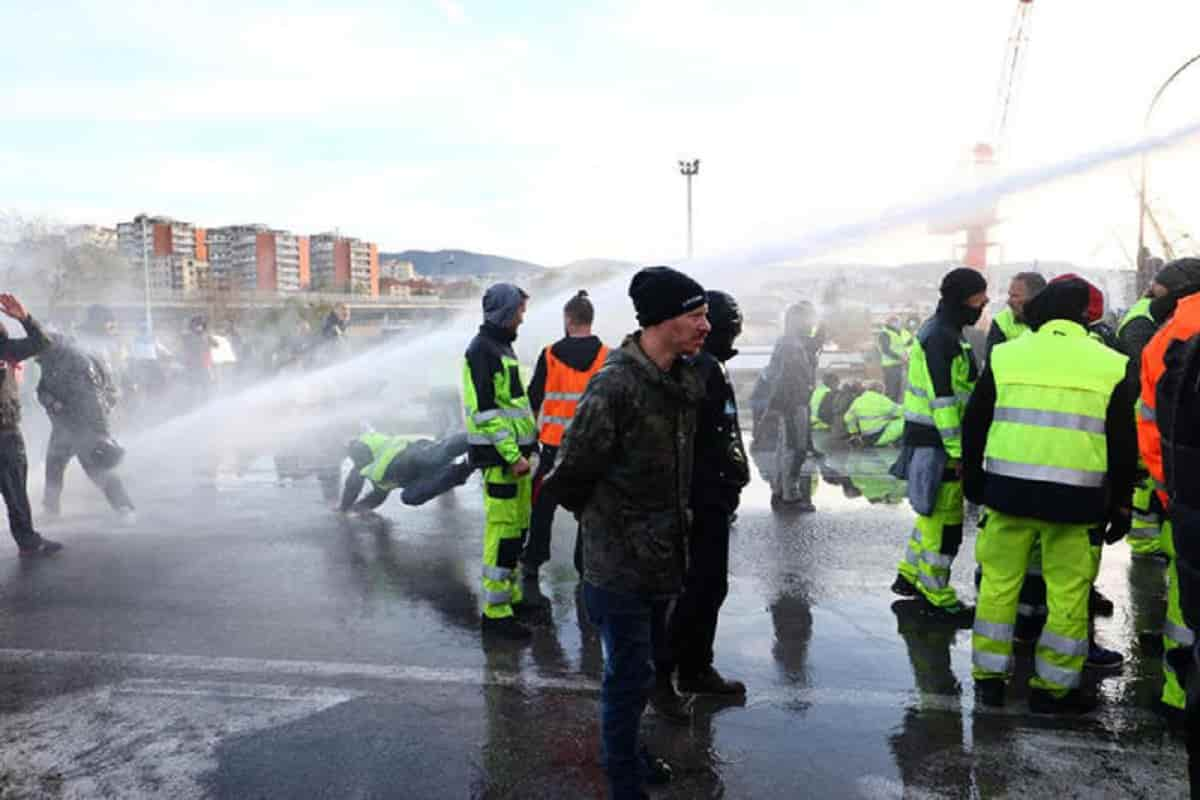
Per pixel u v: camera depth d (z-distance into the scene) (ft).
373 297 348.18
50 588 20.21
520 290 17.46
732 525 26.02
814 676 15.28
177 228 609.42
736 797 11.47
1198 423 8.98
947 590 18.13
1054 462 13.19
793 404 28.78
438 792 11.56
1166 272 15.67
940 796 11.46
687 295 10.44
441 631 17.48
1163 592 19.81
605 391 10.37
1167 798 11.37
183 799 11.43
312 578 20.98
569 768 12.14
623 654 10.67
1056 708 13.87
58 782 11.84
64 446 27.02
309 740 12.95
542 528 20.52
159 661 15.92
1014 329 20.56
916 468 17.94
